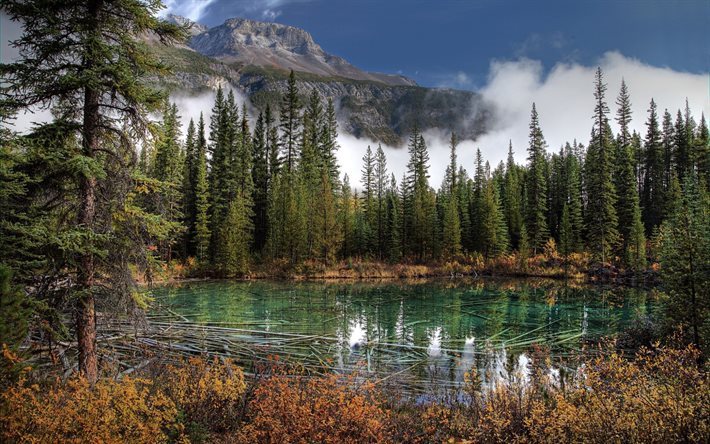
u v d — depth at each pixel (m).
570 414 5.19
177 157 44.06
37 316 7.71
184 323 18.27
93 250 8.21
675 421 4.60
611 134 52.53
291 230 49.19
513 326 20.31
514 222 64.25
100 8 8.84
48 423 4.66
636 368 5.62
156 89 9.22
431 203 62.12
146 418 5.86
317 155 62.84
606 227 45.47
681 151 56.53
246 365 12.41
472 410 7.21
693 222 13.80
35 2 8.08
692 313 13.15
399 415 7.18
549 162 72.44
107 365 9.19
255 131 61.25
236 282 41.69
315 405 5.69
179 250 48.38
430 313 24.19
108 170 9.03
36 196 8.39
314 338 16.61
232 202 48.22
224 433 6.70
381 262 56.72
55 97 8.60
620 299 30.16
